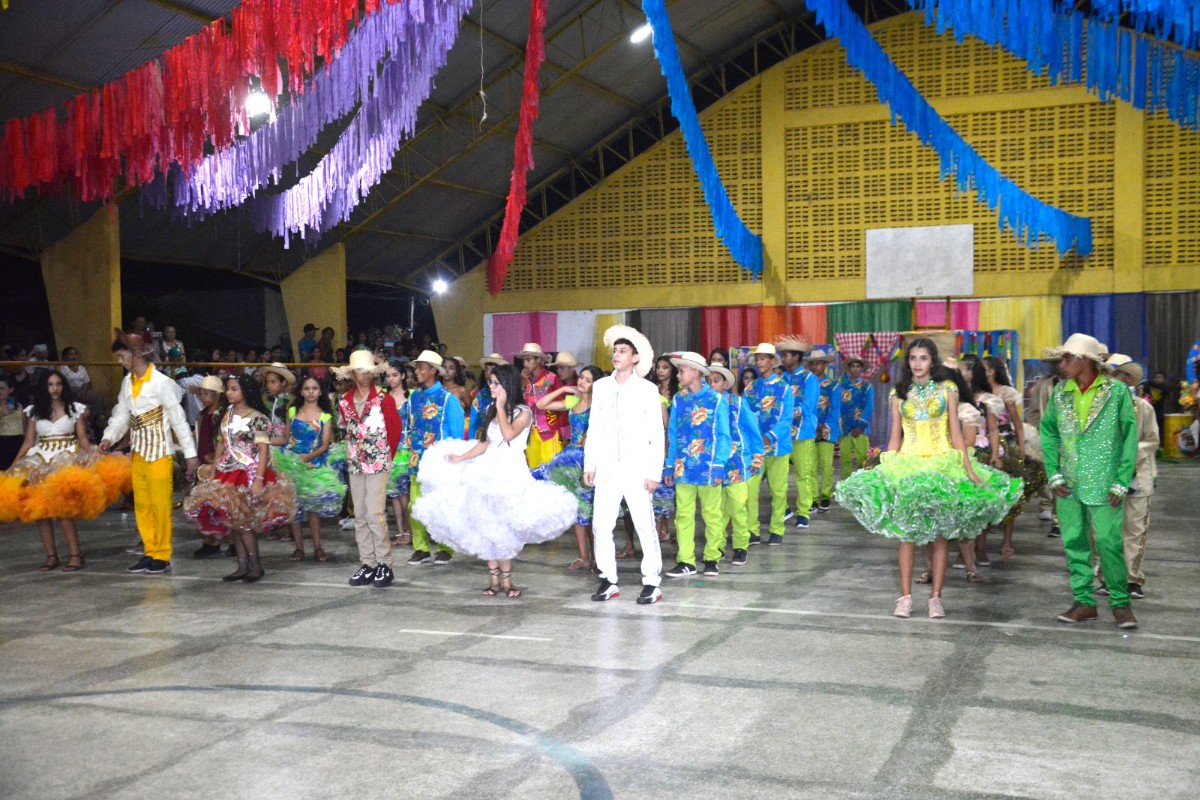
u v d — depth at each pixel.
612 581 6.81
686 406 7.64
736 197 21.55
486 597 6.90
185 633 5.89
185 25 12.62
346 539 9.77
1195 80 9.59
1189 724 4.18
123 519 11.36
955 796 3.48
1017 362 19.41
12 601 6.88
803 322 21.14
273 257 19.52
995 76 19.84
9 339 18.95
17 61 12.41
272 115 11.51
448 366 8.62
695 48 20.11
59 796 3.53
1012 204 16.70
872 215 20.69
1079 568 6.00
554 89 18.33
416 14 8.54
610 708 4.44
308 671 5.05
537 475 7.95
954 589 7.04
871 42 11.86
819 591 7.02
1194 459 17.80
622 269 22.38
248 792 3.55
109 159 11.95
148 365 8.00
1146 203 19.28
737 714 4.35
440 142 18.64
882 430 19.80
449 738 4.08
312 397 9.01
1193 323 19.03
